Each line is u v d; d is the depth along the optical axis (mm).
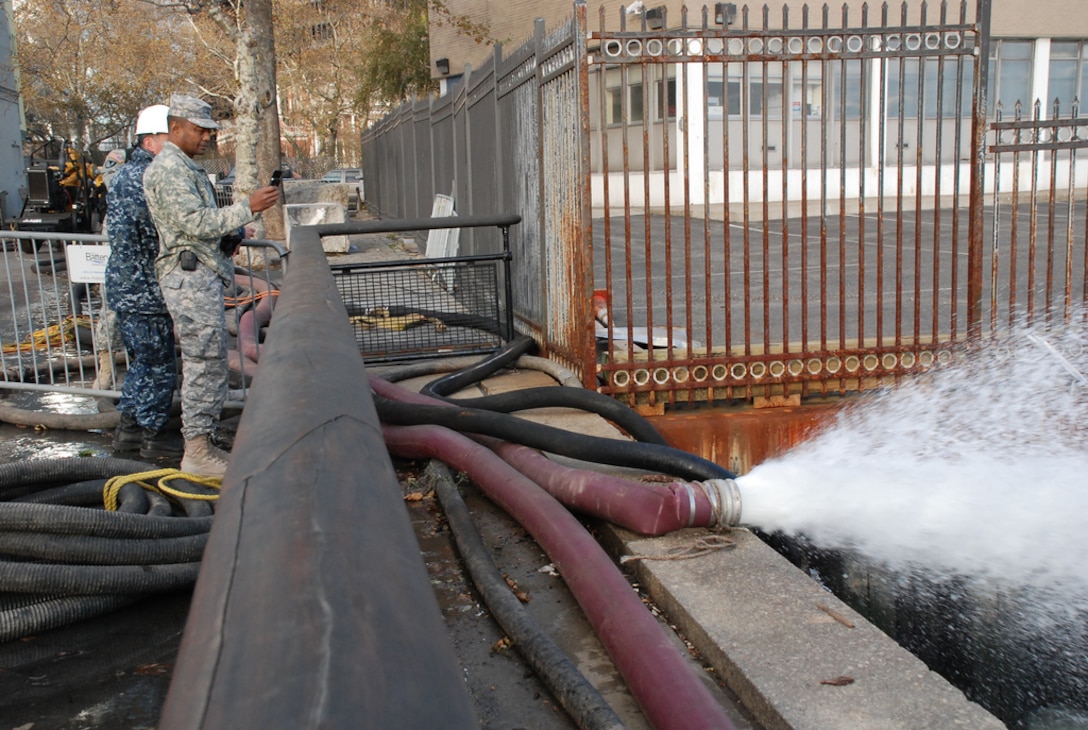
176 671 945
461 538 3922
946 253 13578
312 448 1439
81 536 3689
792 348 6711
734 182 21531
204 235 5039
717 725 2432
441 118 13305
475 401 5559
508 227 7727
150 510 4301
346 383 1859
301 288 3188
